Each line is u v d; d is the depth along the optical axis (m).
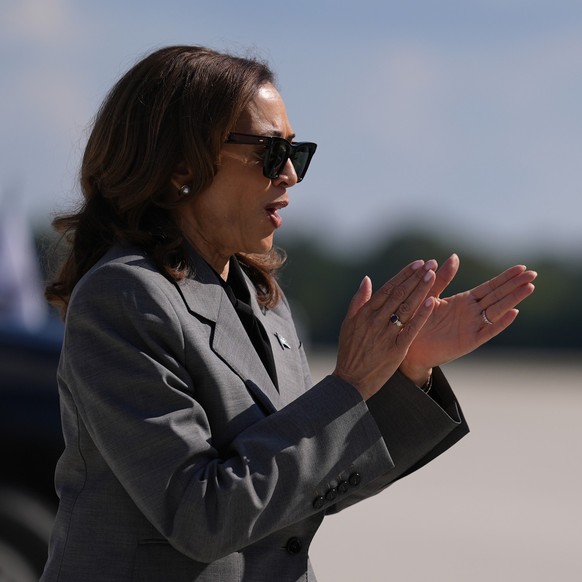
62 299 7.63
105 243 7.36
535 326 109.62
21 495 13.26
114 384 6.79
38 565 13.17
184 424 6.76
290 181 7.56
